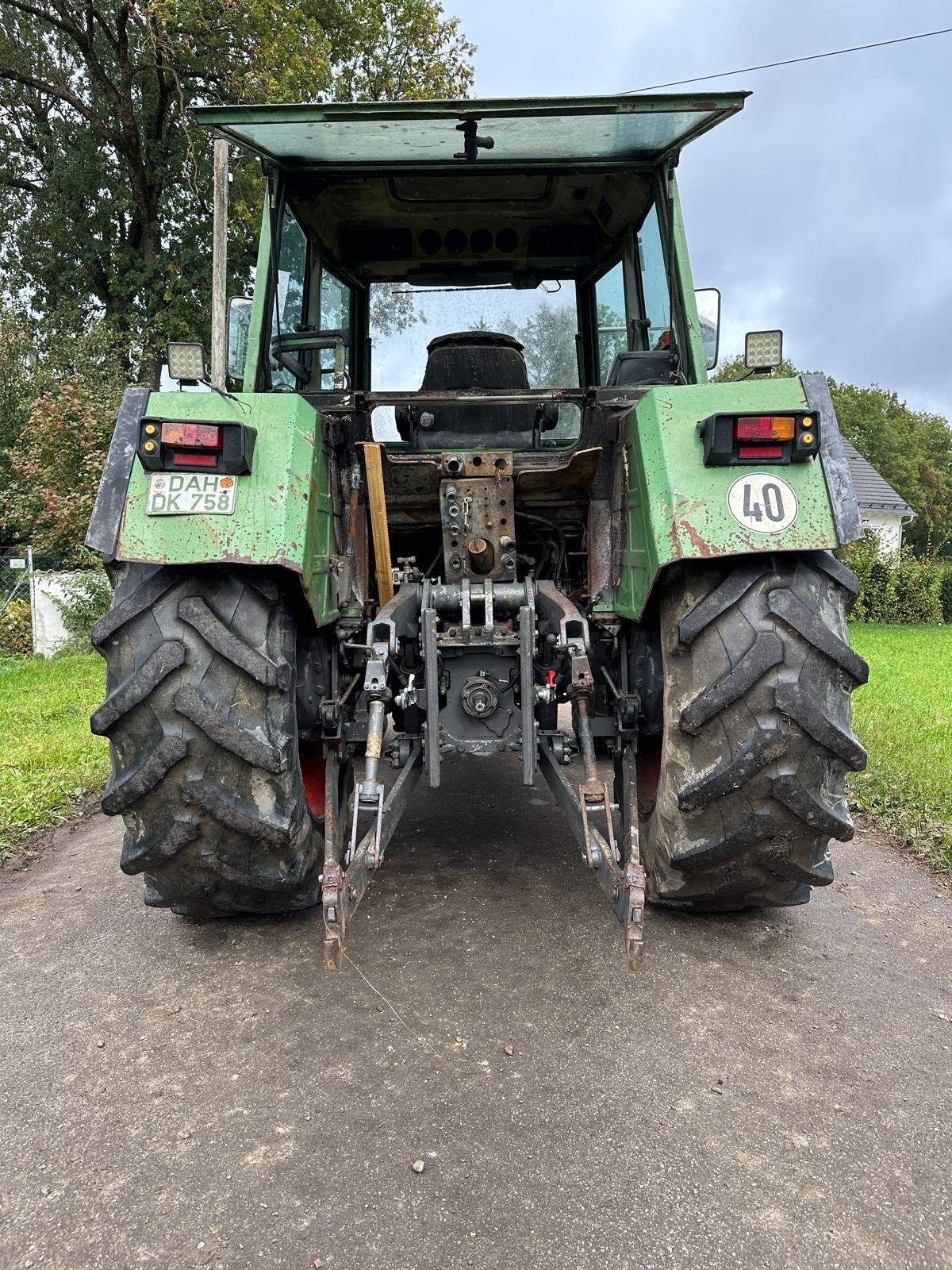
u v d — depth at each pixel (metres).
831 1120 2.04
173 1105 2.13
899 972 2.74
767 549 2.30
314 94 15.57
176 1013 2.54
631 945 2.02
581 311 4.34
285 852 2.53
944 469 60.59
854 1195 1.81
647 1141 1.97
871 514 31.81
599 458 3.03
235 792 2.39
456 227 4.07
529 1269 1.64
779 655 2.29
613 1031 2.40
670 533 2.36
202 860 2.49
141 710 2.36
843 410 54.69
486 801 4.55
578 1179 1.86
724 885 2.63
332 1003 2.57
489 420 3.82
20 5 17.77
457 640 2.78
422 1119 2.05
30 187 20.97
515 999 2.57
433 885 3.41
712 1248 1.68
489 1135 2.00
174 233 20.38
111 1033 2.45
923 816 4.18
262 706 2.38
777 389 2.57
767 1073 2.22
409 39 18.27
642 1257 1.67
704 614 2.33
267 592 2.42
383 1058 2.29
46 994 2.68
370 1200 1.82
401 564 3.43
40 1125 2.07
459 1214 1.77
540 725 2.93
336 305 4.23
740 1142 1.97
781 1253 1.67
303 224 3.83
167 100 19.05
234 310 3.47
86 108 19.27
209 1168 1.92
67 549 13.13
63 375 16.06
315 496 2.54
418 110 2.93
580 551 3.82
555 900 3.26
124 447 2.46
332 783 2.93
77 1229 1.76
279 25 15.57
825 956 2.84
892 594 23.41
